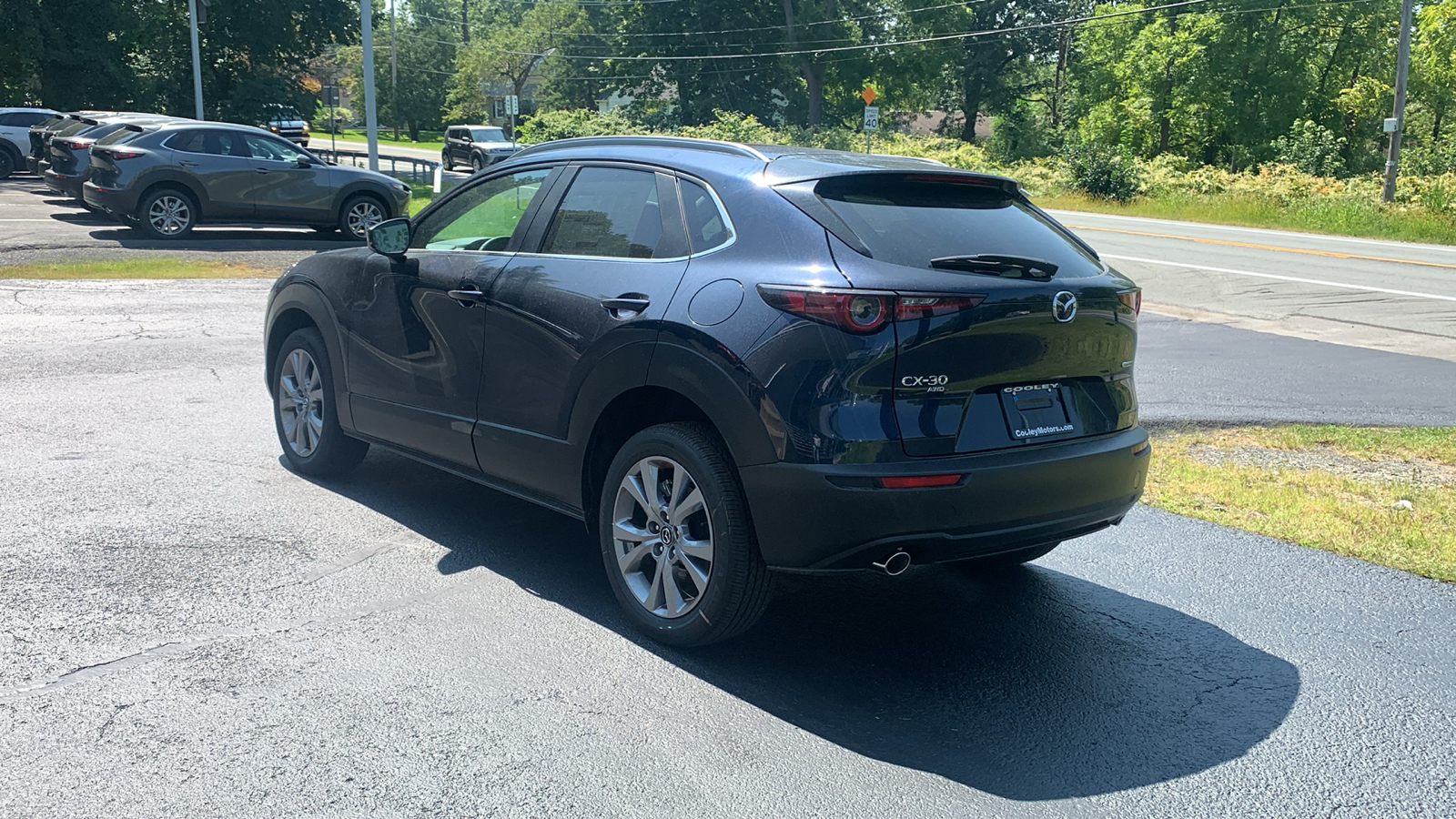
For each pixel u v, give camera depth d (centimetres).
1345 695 376
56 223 1759
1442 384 948
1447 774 325
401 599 427
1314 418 816
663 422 401
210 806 283
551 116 4416
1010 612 446
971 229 388
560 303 421
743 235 378
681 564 389
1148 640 421
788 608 442
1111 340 400
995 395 367
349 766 305
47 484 543
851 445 340
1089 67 6181
